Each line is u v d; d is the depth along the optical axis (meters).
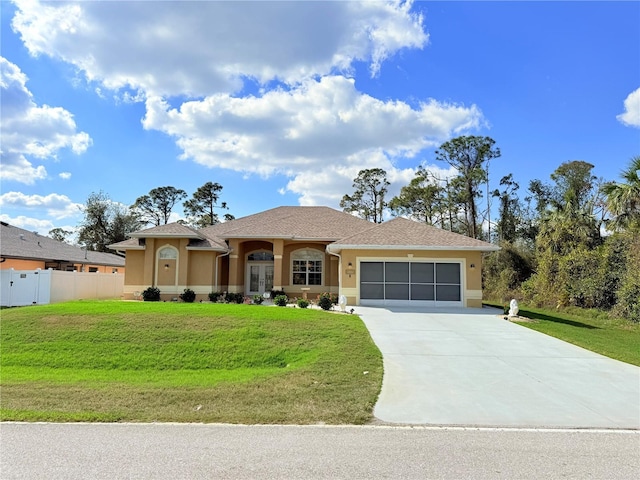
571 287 21.91
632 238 18.64
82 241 47.41
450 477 4.05
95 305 15.76
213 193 57.56
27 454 4.55
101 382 8.47
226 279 24.67
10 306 21.08
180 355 10.67
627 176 18.75
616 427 5.78
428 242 20.30
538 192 40.50
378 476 4.04
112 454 4.57
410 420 6.00
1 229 29.05
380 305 19.95
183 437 5.17
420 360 9.71
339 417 6.06
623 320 17.86
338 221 26.34
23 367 10.06
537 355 10.38
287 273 24.72
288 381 8.05
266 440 5.09
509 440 5.21
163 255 22.11
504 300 28.67
